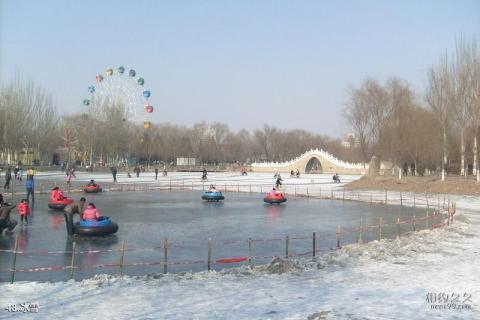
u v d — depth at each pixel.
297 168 114.31
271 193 41.00
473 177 58.25
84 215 22.58
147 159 134.88
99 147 98.88
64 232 23.61
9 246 19.97
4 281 14.12
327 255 17.77
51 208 32.69
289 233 24.47
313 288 13.12
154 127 142.38
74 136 99.31
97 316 10.44
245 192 53.75
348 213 34.00
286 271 15.23
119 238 22.30
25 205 26.09
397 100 61.81
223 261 16.41
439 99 53.22
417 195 47.97
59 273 15.36
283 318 10.35
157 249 19.73
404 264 16.50
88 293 12.45
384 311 10.89
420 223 28.78
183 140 138.88
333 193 51.34
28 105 83.56
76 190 49.66
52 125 91.94
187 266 16.66
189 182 67.94
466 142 54.19
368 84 64.31
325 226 27.20
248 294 12.43
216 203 40.91
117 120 99.50
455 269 15.67
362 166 102.75
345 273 15.05
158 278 14.32
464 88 50.97
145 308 11.08
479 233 23.83
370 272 15.21
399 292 12.70
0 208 22.92
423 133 56.94
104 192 50.91
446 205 38.88
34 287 12.98
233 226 26.84
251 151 164.50
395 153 60.25
